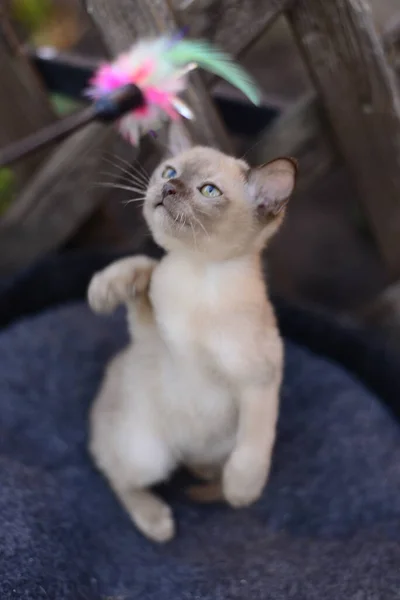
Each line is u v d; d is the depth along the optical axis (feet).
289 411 2.93
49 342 3.06
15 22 3.84
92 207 3.15
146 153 2.79
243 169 2.40
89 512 2.76
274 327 2.49
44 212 3.16
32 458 2.87
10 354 3.02
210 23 2.62
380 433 2.87
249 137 3.38
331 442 2.86
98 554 2.66
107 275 2.52
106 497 2.81
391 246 3.26
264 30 2.71
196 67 2.54
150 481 2.70
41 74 3.38
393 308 3.34
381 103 2.89
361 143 3.00
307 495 2.78
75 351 3.06
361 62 2.81
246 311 2.40
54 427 2.93
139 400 2.61
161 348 2.56
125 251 3.20
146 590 2.58
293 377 2.99
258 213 2.38
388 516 2.72
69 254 3.24
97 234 3.40
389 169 3.05
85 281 3.24
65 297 3.26
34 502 2.65
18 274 3.22
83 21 3.83
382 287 3.64
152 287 2.48
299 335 3.18
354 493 2.77
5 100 3.14
